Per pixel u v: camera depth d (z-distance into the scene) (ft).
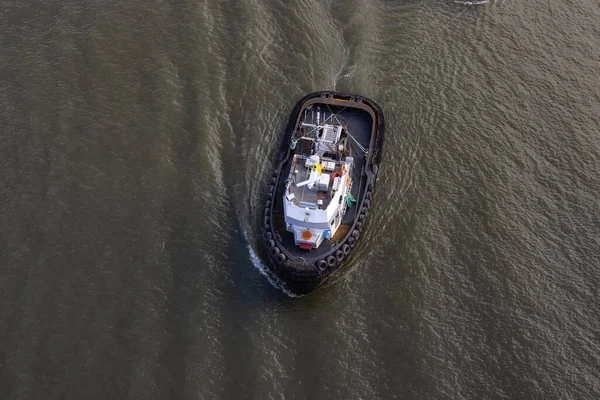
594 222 171.22
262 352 148.66
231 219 170.40
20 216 168.96
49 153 180.34
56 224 167.73
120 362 146.41
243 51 200.85
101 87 194.18
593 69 199.82
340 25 209.87
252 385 143.95
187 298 156.76
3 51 200.13
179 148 182.91
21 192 173.06
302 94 194.70
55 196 172.55
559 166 181.57
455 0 213.87
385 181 178.40
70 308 154.20
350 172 171.63
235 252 164.96
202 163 179.32
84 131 185.06
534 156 183.73
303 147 175.42
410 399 143.54
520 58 203.10
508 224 170.81
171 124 187.42
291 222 158.71
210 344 149.38
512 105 193.57
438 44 206.59
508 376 147.23
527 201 175.11
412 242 167.22
